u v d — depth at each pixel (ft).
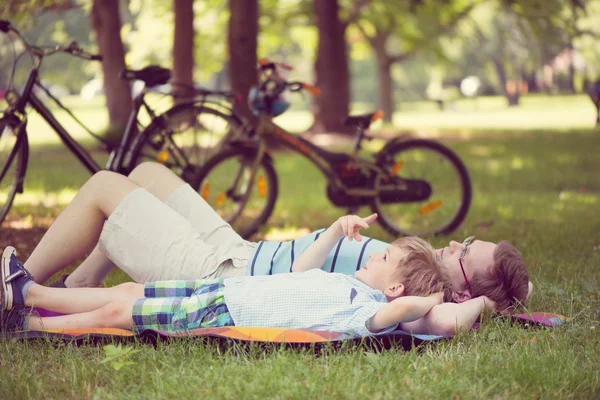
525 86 207.92
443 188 23.12
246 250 11.50
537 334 10.61
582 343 10.62
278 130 20.03
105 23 53.93
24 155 16.87
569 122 91.30
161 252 10.96
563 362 9.64
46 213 23.38
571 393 8.87
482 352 9.86
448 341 10.32
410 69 166.50
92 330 10.19
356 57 108.47
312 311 10.21
